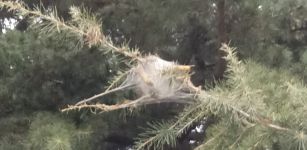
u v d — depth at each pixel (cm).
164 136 322
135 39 542
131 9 533
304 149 293
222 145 332
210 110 315
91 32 297
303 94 296
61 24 304
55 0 539
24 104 518
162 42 546
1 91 489
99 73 502
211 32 571
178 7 506
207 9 525
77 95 517
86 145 472
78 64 495
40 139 429
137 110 489
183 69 301
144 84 310
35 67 492
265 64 486
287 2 453
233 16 528
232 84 318
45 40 471
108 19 538
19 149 459
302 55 492
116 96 475
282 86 335
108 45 302
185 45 604
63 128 448
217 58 559
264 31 514
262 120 302
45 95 513
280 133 308
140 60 308
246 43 520
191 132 591
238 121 310
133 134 620
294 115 297
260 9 497
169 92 308
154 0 515
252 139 315
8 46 471
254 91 302
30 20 399
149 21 530
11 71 491
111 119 510
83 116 495
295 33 536
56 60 489
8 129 491
